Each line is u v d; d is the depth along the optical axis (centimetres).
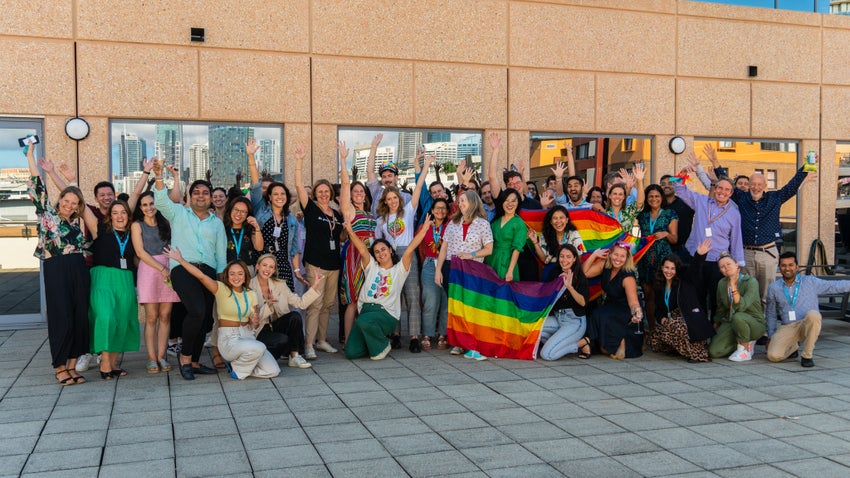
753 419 527
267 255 671
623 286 739
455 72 1062
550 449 456
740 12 1198
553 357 729
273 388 611
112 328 629
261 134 993
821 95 1255
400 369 688
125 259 646
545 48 1102
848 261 1264
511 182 812
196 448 455
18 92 888
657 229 794
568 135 1131
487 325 743
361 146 1036
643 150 1170
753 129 1217
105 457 439
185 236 646
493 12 1075
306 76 996
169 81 942
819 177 1259
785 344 725
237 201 692
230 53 964
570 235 772
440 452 449
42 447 457
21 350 768
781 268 734
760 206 846
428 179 1070
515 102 1092
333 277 759
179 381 637
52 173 639
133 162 941
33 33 888
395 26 1031
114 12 916
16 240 911
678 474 415
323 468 421
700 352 726
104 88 917
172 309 721
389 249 736
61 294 610
